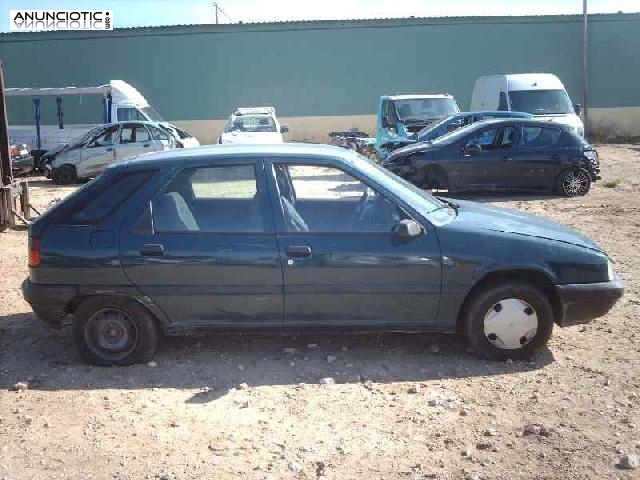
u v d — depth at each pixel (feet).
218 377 17.31
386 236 17.46
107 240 17.56
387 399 15.89
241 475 12.80
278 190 17.83
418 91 103.91
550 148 46.83
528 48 103.86
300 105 104.01
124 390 16.66
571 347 18.74
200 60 102.83
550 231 18.26
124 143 61.82
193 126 104.32
